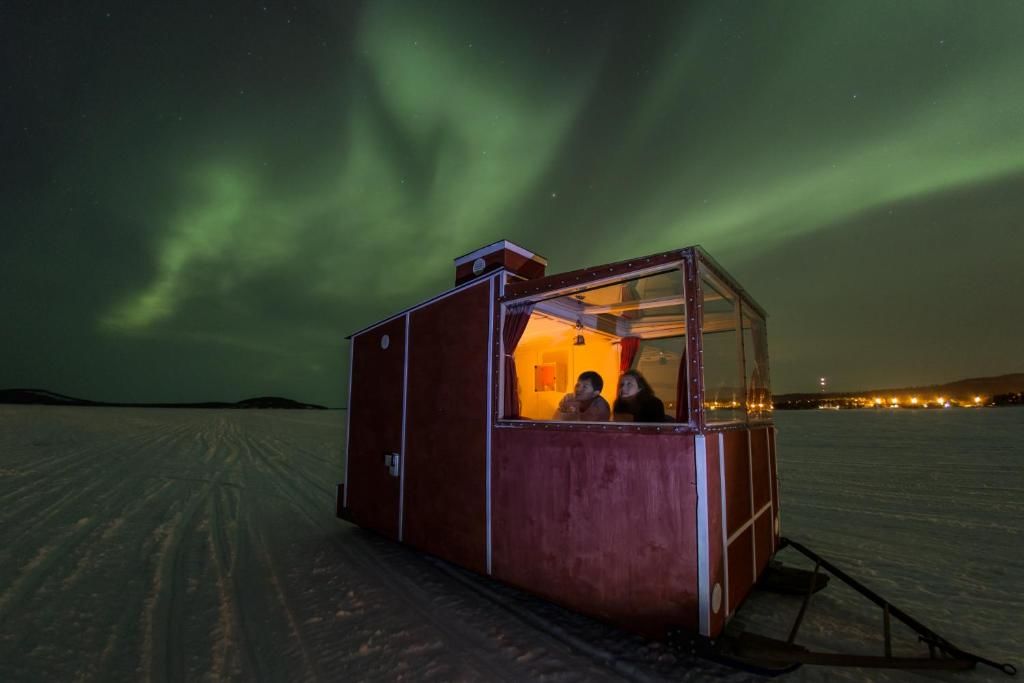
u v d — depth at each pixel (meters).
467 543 4.63
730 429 3.73
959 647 3.71
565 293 4.07
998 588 4.90
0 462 11.31
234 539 5.95
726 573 3.34
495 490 4.39
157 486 9.07
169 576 4.68
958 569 5.46
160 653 3.28
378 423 6.05
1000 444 19.59
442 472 5.00
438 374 5.18
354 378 6.64
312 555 5.41
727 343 4.25
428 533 5.10
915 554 6.02
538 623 3.82
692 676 3.10
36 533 5.91
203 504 7.74
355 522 6.25
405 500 5.46
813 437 24.50
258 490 9.01
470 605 4.13
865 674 3.30
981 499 9.26
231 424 29.33
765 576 4.68
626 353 6.13
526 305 4.39
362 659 3.24
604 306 4.87
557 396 6.47
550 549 3.89
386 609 4.04
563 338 6.42
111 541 5.69
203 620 3.78
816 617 4.21
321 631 3.63
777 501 5.36
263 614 3.91
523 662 3.24
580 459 3.75
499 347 4.50
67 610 3.90
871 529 7.18
